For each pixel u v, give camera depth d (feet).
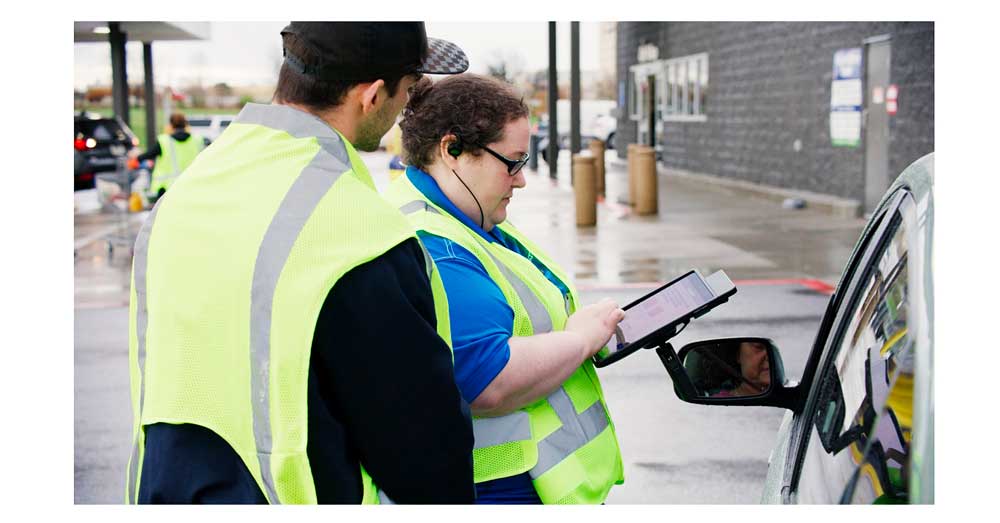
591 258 38.42
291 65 6.46
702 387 7.68
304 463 5.73
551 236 44.70
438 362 5.88
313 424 5.79
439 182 7.84
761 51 60.03
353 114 6.54
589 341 7.52
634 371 22.70
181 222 6.19
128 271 38.58
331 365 5.79
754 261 36.55
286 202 5.94
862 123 46.50
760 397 7.41
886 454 4.56
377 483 5.99
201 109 171.22
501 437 7.42
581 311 7.74
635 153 53.62
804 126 53.67
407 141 7.90
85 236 48.24
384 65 6.44
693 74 75.10
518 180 7.88
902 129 42.24
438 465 5.94
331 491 5.84
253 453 5.86
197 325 5.99
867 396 5.18
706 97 71.97
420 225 7.39
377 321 5.74
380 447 5.86
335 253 5.77
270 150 6.23
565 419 7.68
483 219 7.89
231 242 5.98
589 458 7.73
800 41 53.67
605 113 128.06
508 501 7.53
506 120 7.67
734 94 65.67
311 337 5.68
